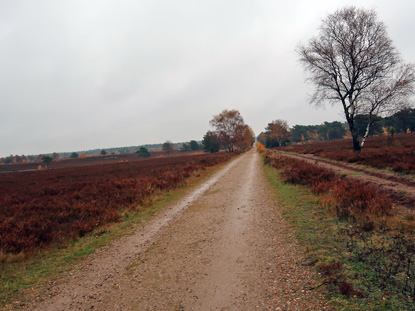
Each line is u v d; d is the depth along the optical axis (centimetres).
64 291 432
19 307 389
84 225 799
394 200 719
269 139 9819
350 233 521
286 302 329
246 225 706
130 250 612
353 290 324
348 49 2155
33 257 602
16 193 1585
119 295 400
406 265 362
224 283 403
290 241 542
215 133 7525
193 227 746
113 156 14162
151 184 1551
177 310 342
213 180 1773
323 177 1166
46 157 10656
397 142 2514
